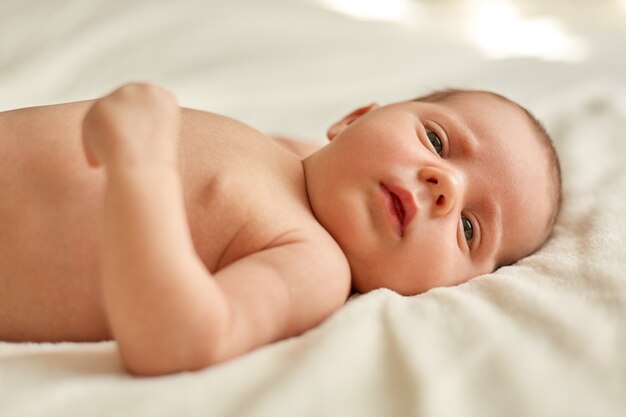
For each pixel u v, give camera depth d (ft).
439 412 2.29
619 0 10.51
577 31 9.62
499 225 3.88
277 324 2.88
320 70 7.11
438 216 3.54
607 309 2.93
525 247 4.01
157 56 6.62
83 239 3.09
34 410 2.25
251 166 3.51
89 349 2.84
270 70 6.88
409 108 4.01
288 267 3.01
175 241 2.44
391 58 7.66
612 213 4.09
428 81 7.25
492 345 2.66
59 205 3.11
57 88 5.93
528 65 7.97
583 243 3.76
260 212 3.27
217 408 2.31
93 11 6.77
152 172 2.45
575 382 2.48
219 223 3.23
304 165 3.92
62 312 3.10
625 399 2.43
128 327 2.42
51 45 6.22
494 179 3.87
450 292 3.23
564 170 4.99
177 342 2.47
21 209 3.11
